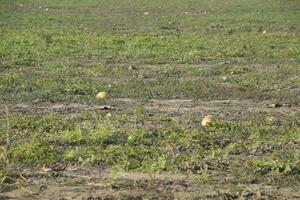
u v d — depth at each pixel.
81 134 8.48
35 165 7.49
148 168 7.32
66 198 6.58
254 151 8.07
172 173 7.27
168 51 16.52
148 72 13.64
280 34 20.33
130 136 8.40
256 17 25.81
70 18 25.30
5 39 18.17
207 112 10.19
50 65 14.21
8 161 7.46
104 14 27.28
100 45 17.42
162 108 10.43
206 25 23.16
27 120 9.27
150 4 32.22
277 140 8.50
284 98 11.39
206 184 6.96
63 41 18.09
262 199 6.59
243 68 14.25
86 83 12.27
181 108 10.45
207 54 16.06
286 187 6.93
